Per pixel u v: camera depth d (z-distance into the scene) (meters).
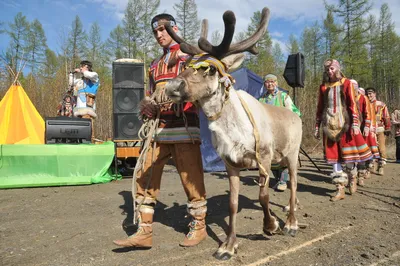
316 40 46.56
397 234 3.85
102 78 31.28
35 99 17.12
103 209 5.15
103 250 3.44
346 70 35.41
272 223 3.68
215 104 3.11
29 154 6.87
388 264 3.03
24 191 6.51
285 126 3.86
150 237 3.42
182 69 3.32
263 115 3.51
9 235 3.95
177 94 2.86
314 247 3.46
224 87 3.12
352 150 5.63
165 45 3.70
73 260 3.19
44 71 32.28
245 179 7.90
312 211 4.91
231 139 3.16
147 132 3.62
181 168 3.54
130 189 6.70
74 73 8.48
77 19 35.25
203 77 2.98
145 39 39.59
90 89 8.45
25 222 4.48
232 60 3.25
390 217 4.55
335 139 5.66
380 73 45.97
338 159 5.71
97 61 39.84
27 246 3.58
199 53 3.16
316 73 42.97
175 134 3.47
